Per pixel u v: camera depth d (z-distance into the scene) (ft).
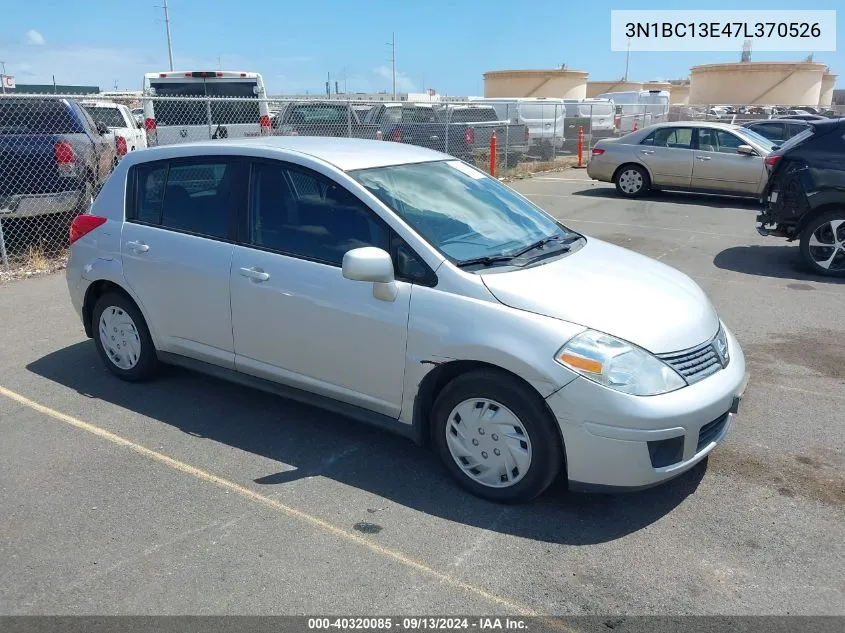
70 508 11.39
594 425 10.41
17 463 12.80
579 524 11.04
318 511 11.35
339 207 12.74
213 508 11.41
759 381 16.83
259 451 13.33
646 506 11.55
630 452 10.43
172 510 11.34
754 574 9.88
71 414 14.84
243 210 13.85
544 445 10.85
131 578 9.71
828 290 24.73
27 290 24.47
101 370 17.26
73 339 19.49
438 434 11.98
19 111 28.22
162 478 12.33
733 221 38.78
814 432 14.17
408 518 11.17
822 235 26.40
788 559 10.21
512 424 11.14
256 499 11.68
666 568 10.01
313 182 13.07
